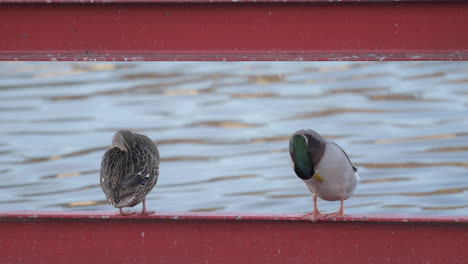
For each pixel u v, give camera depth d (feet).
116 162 27.73
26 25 25.64
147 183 27.84
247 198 49.44
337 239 25.00
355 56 25.00
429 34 24.85
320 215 24.95
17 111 74.79
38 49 25.67
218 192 50.62
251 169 55.57
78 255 25.64
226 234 25.32
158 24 25.50
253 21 25.31
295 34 25.30
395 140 61.62
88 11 25.54
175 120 70.38
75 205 48.44
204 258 25.40
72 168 56.39
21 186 52.39
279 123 68.49
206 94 80.12
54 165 57.16
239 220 25.14
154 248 25.50
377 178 52.75
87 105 76.48
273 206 47.98
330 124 67.56
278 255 25.22
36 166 56.85
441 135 62.54
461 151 57.98
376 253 24.90
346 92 79.05
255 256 25.27
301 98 77.20
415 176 52.85
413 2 24.76
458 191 49.70
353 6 25.00
